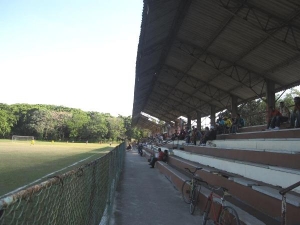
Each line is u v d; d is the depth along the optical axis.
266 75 16.70
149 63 21.03
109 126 115.81
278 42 12.88
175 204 8.68
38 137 101.75
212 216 6.36
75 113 114.56
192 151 17.36
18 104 121.50
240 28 13.21
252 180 7.61
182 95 31.50
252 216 5.41
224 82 21.05
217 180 8.84
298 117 10.71
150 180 13.73
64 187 2.60
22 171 13.92
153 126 78.69
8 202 1.44
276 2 10.38
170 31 16.17
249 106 28.56
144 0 11.23
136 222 6.78
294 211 4.88
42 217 2.17
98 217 4.97
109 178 7.04
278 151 7.62
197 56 18.22
